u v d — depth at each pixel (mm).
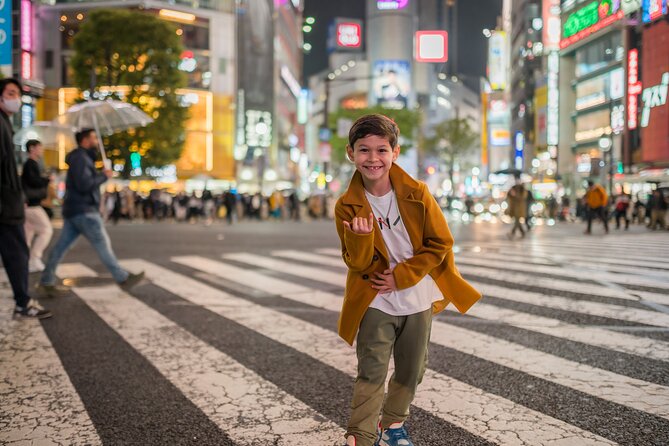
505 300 5668
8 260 4723
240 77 48812
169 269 8242
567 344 4000
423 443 2361
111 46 29766
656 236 15242
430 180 89438
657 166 36781
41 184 7551
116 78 30594
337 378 3293
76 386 3160
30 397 2984
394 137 1950
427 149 75750
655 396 2916
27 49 27812
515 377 3264
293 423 2615
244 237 15109
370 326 1971
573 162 51031
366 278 1994
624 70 40000
